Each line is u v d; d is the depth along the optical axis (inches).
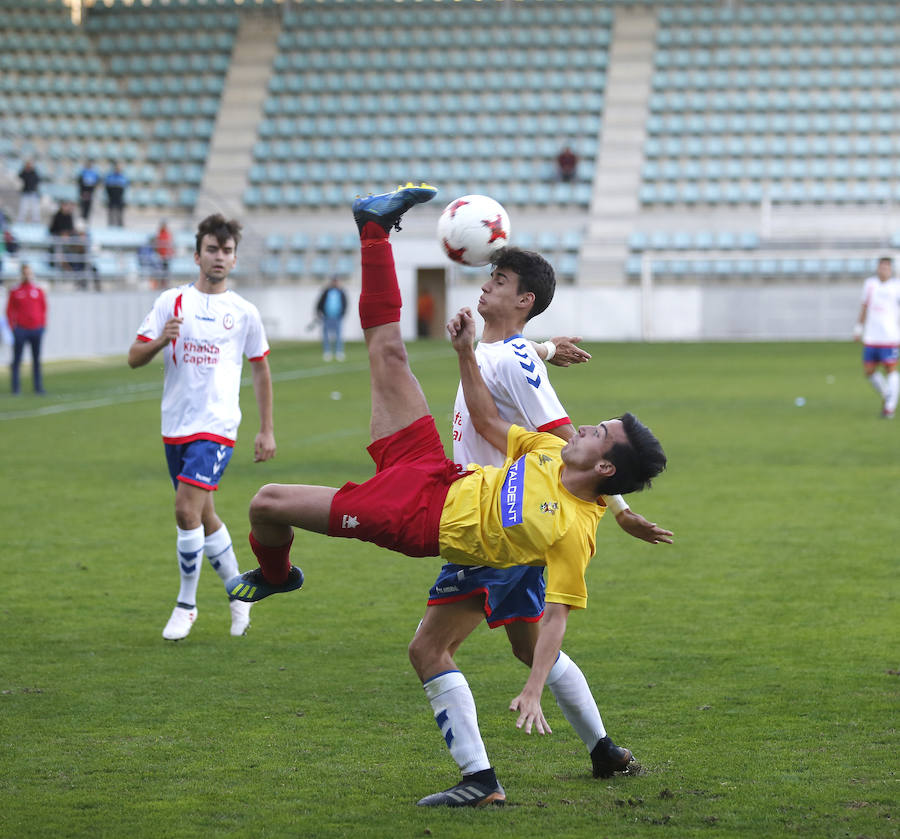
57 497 733.9
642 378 1590.8
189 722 344.5
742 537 612.1
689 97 2815.0
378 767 308.8
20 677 388.5
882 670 390.9
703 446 948.6
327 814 275.7
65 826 267.9
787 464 853.2
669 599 491.2
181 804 281.9
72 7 2935.5
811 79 2815.0
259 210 2723.9
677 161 2733.8
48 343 1930.4
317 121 2815.0
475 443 304.2
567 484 267.9
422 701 365.1
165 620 465.1
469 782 283.3
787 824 267.9
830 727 336.8
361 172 2746.1
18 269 1910.7
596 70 2871.6
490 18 2903.5
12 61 2753.4
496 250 318.3
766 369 1738.4
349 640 436.5
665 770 305.4
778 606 477.4
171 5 2952.8
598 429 266.4
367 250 284.4
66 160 2583.7
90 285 2057.1
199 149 2765.7
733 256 2447.1
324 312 2007.9
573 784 297.3
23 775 301.6
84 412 1225.4
